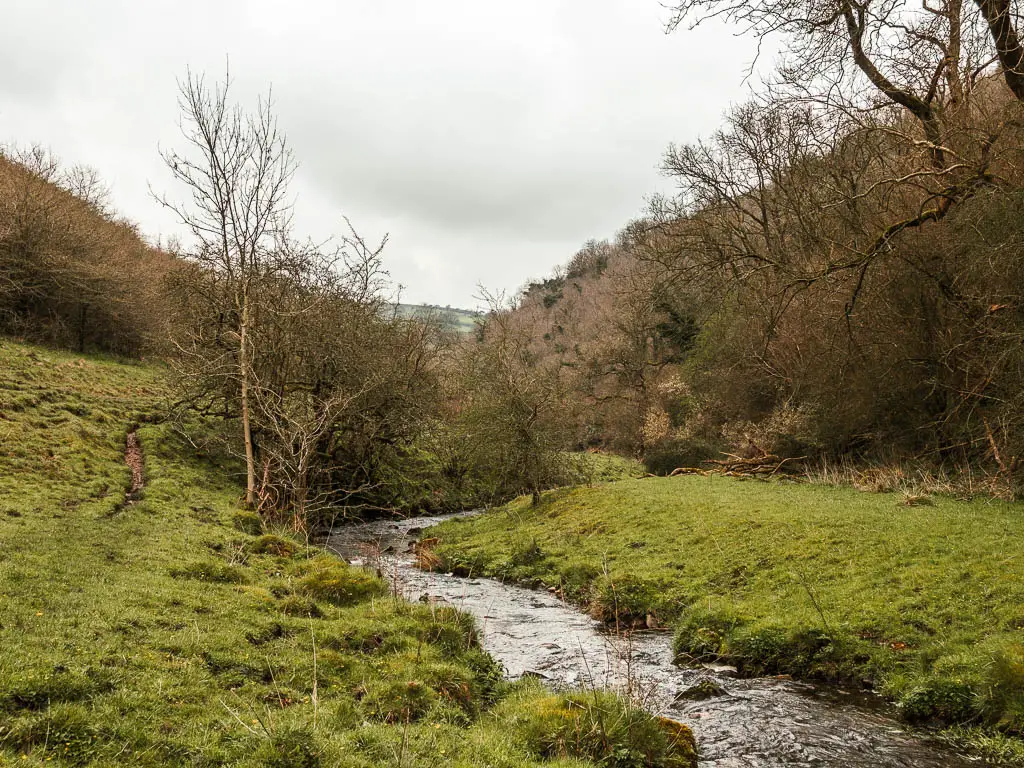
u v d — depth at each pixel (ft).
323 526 91.86
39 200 129.59
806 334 96.78
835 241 69.00
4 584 31.89
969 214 59.00
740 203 111.04
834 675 35.47
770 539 54.60
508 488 102.99
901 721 30.22
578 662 39.45
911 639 35.35
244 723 21.80
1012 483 59.16
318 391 89.10
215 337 83.82
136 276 145.18
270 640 33.19
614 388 179.22
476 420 95.66
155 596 34.76
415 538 87.35
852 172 70.08
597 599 51.83
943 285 72.90
